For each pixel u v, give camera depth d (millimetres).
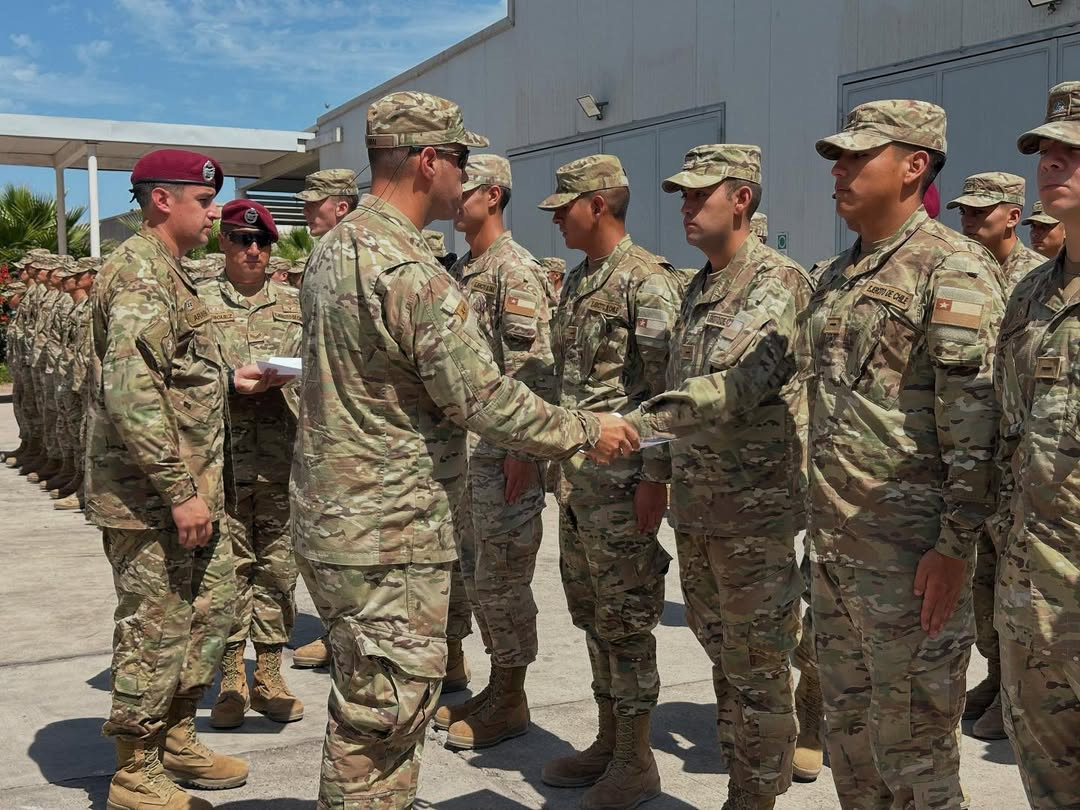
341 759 2504
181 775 3619
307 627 5629
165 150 3332
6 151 21219
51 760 3896
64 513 8938
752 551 3078
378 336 2441
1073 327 2256
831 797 3627
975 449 2430
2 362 23359
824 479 2664
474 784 3709
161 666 3262
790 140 9336
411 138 2568
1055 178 2234
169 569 3252
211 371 3420
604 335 3607
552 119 12781
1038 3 7145
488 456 4020
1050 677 2365
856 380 2607
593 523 3486
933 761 2600
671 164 10805
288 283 8031
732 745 3271
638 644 3535
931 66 8047
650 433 2895
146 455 3080
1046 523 2289
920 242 2588
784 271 3133
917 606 2551
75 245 23578
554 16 12609
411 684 2502
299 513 2570
